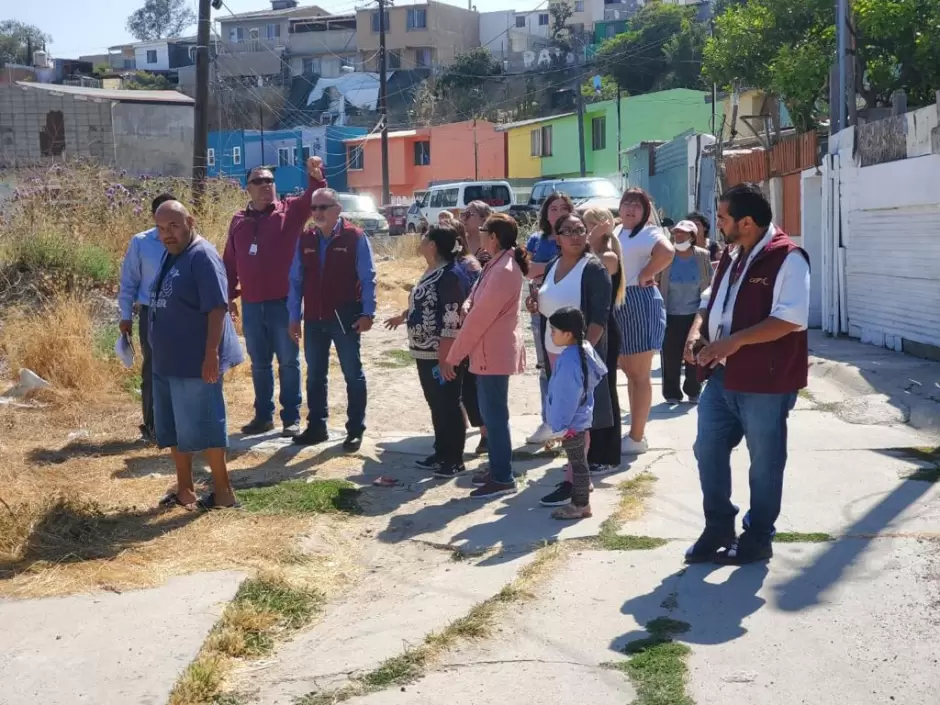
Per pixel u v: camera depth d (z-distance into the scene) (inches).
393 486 260.5
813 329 555.2
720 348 181.0
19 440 296.7
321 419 299.0
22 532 209.9
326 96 2573.8
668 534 212.7
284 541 212.2
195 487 255.1
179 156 1224.2
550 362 244.4
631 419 282.0
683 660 154.1
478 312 238.2
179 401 229.6
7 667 155.6
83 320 392.8
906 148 434.0
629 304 272.8
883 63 557.3
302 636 171.9
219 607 177.5
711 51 692.7
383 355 460.8
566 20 2866.6
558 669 153.6
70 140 1148.5
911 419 309.4
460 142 2007.9
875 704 140.2
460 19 2741.1
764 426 185.8
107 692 148.0
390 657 159.5
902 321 448.8
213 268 224.7
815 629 163.6
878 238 470.0
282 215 304.5
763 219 183.2
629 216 274.1
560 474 266.7
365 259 288.8
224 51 2751.0
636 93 1971.0
